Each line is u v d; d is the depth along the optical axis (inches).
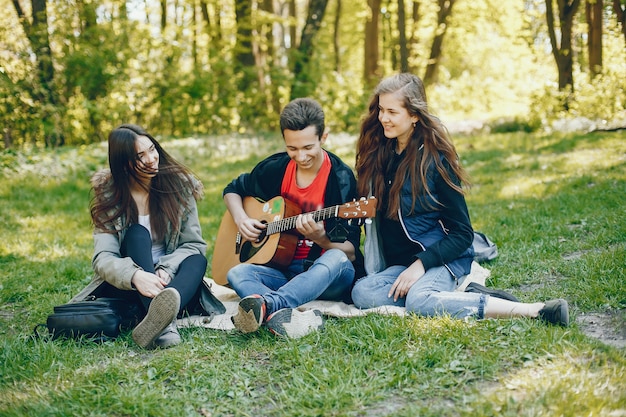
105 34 577.9
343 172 153.0
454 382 112.1
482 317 135.7
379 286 147.3
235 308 158.6
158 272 145.6
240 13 690.2
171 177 154.0
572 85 599.5
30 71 517.0
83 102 521.0
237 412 108.1
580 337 123.2
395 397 110.3
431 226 148.8
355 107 652.7
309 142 144.2
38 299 178.9
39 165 405.7
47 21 559.5
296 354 125.1
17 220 292.4
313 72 687.1
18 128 499.8
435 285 141.6
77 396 114.1
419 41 922.1
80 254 229.1
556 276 173.0
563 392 103.0
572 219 229.3
